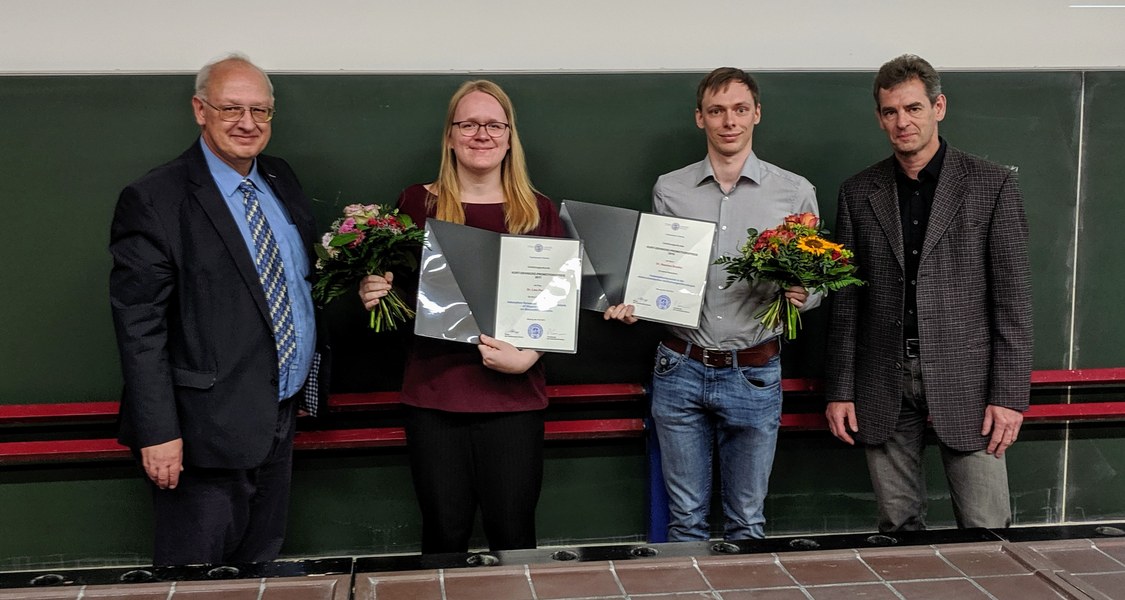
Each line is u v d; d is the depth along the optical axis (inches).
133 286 80.7
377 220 88.0
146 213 80.4
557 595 49.5
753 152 113.7
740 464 105.4
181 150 108.4
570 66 114.0
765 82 115.9
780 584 50.7
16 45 105.3
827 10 116.6
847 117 117.3
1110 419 125.0
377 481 116.8
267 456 85.9
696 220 100.3
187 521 86.1
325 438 112.6
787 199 103.5
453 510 94.1
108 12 106.3
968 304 97.4
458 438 93.7
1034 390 125.0
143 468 83.7
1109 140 120.8
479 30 112.3
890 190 99.1
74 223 107.9
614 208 101.7
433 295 91.1
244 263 83.6
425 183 110.3
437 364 93.1
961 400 97.7
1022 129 119.6
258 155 94.3
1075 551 54.4
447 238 91.4
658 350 108.4
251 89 83.9
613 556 54.2
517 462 93.7
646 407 117.3
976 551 54.7
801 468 123.0
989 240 96.7
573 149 114.4
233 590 49.8
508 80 112.2
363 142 111.0
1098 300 123.6
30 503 111.6
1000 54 119.6
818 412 121.6
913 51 118.3
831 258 91.8
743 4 115.5
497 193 97.0
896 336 99.5
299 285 89.9
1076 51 120.6
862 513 124.3
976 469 99.2
